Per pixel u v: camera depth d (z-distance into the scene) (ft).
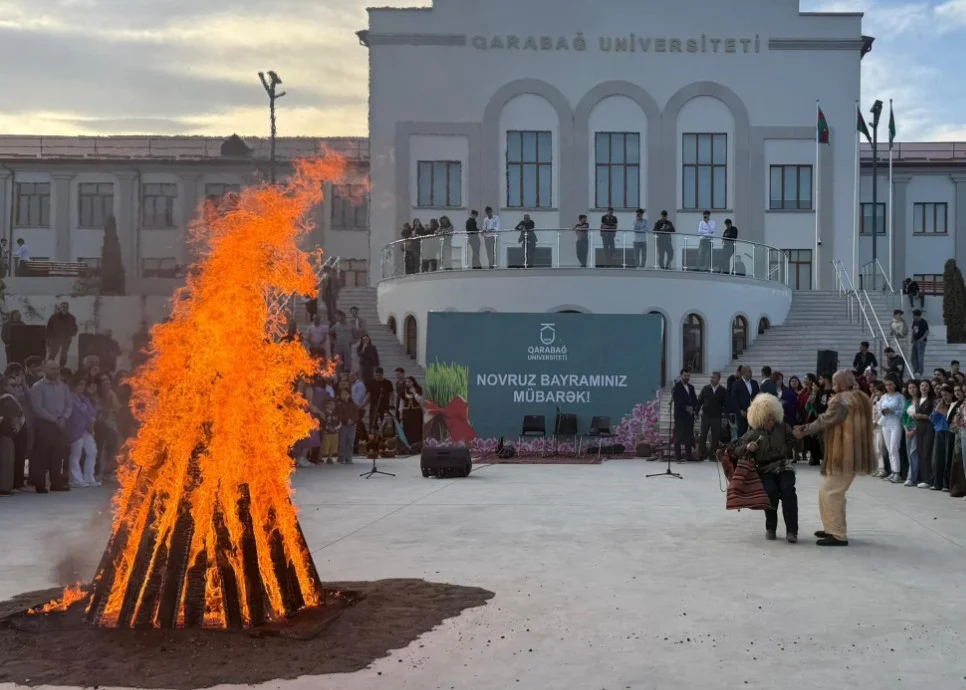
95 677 17.02
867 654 18.99
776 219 133.80
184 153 167.32
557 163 133.69
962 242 163.63
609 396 71.46
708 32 133.90
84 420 52.06
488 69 133.69
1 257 117.91
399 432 76.43
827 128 123.65
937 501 46.44
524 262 98.84
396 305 106.73
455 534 34.60
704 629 20.90
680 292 98.94
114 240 115.44
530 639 19.97
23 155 163.43
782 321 110.22
